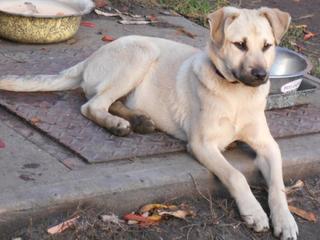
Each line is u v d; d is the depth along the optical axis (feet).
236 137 18.42
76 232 15.17
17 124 18.86
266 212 17.04
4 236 14.98
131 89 19.52
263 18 17.61
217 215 16.60
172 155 18.06
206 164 17.46
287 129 20.22
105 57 19.83
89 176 16.48
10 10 25.58
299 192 18.22
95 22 28.04
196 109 18.07
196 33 28.40
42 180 16.12
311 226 16.98
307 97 22.99
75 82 20.74
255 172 18.20
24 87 20.36
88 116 19.24
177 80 18.75
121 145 18.08
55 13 26.12
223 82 17.71
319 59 27.96
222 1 33.04
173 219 16.22
